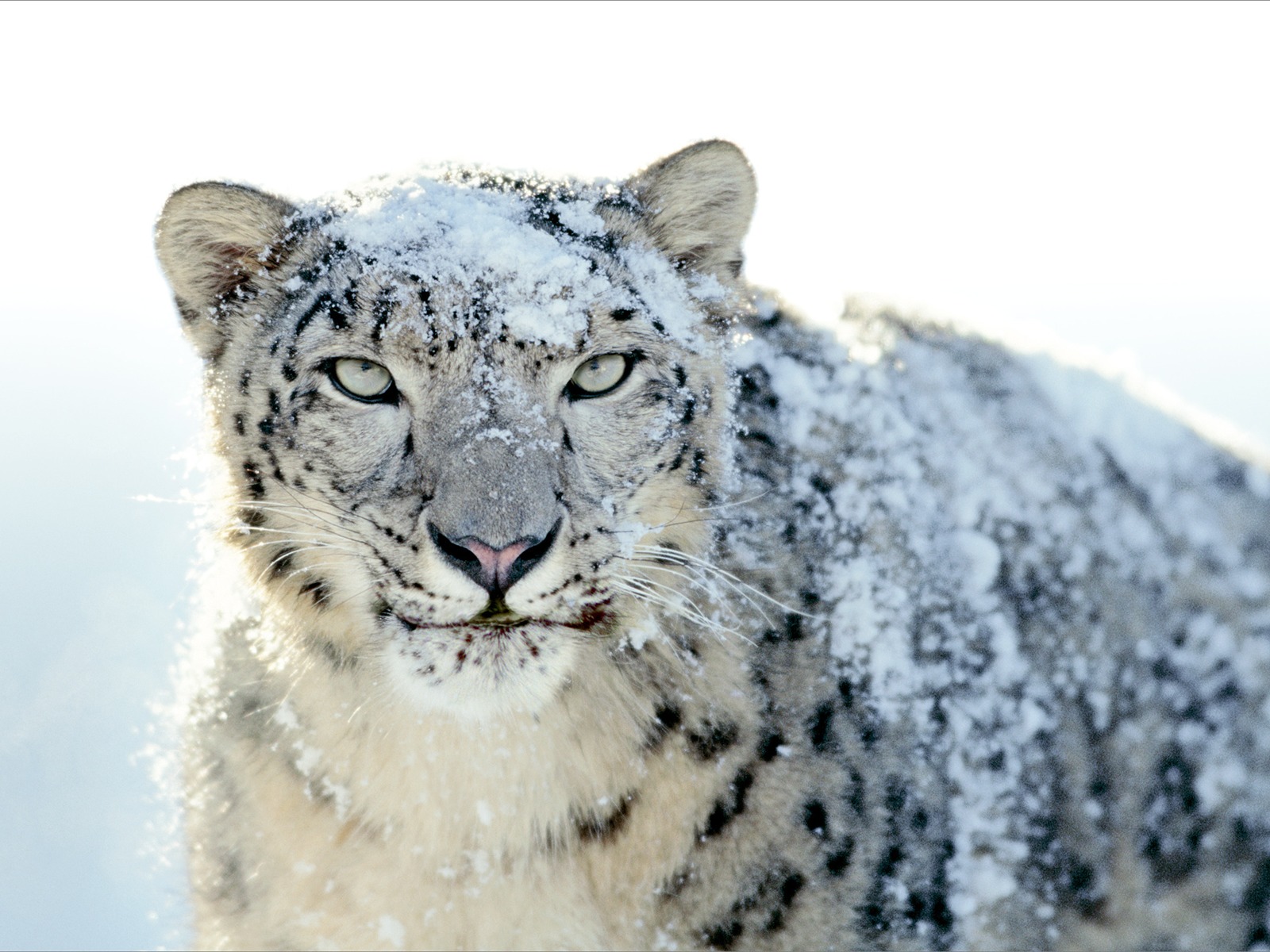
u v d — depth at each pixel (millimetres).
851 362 7652
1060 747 7230
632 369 6367
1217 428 8633
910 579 7160
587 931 6793
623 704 6711
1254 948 7395
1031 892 7133
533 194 6668
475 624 6156
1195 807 7387
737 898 6754
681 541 6586
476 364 6074
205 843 6957
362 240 6250
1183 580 7652
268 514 6543
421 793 6680
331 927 6801
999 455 7652
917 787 6922
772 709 6762
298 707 6715
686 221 6957
